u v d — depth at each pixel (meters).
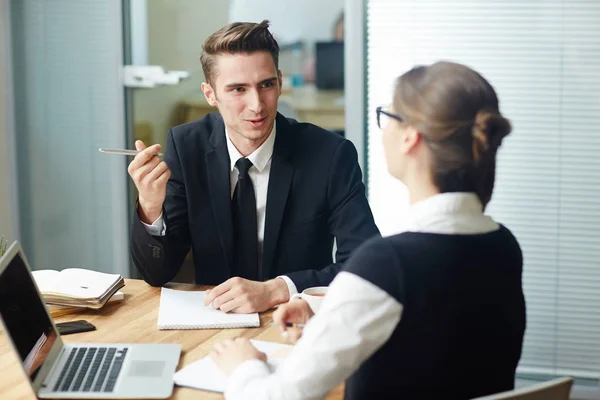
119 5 3.54
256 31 2.14
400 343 1.34
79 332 1.90
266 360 1.58
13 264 1.66
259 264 2.35
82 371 1.65
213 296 2.04
